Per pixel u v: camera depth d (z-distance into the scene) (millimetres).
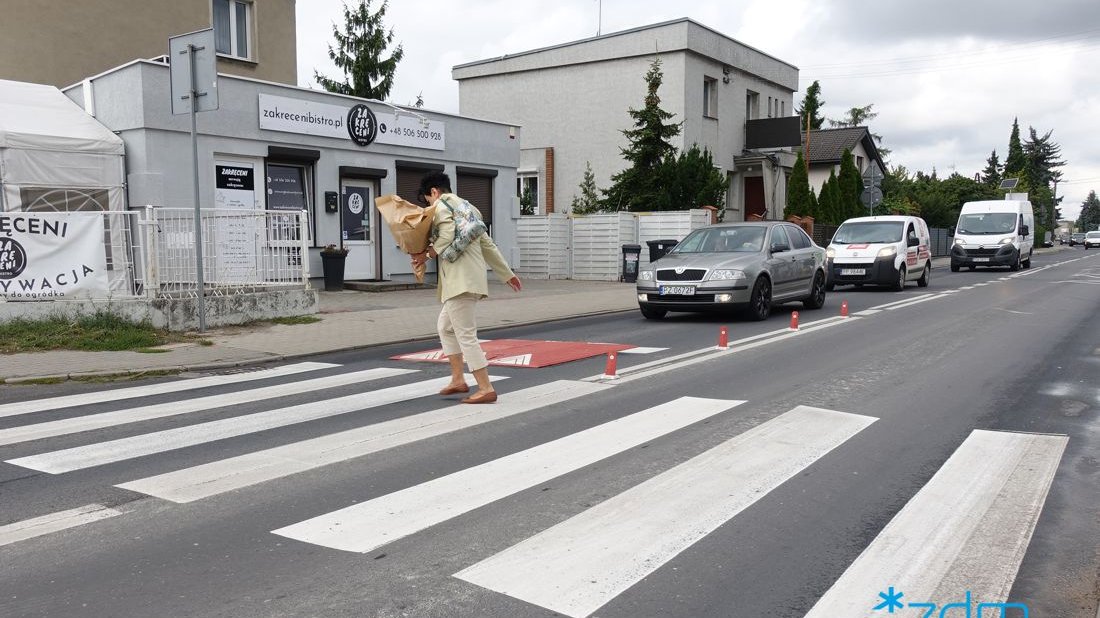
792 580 3557
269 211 12773
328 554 3793
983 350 10039
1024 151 113625
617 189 27797
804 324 12969
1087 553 3869
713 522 4211
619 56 30891
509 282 7223
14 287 10805
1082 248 75250
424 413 6688
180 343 10562
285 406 7020
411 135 19500
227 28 20109
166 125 14742
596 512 4336
